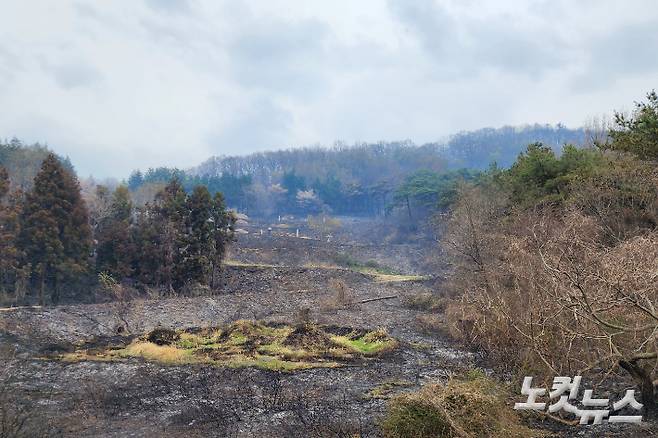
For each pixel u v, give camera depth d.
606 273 10.28
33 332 21.31
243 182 108.75
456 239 28.20
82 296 35.28
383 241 74.25
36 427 11.30
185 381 15.52
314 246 59.88
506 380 13.11
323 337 21.34
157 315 26.36
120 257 36.22
